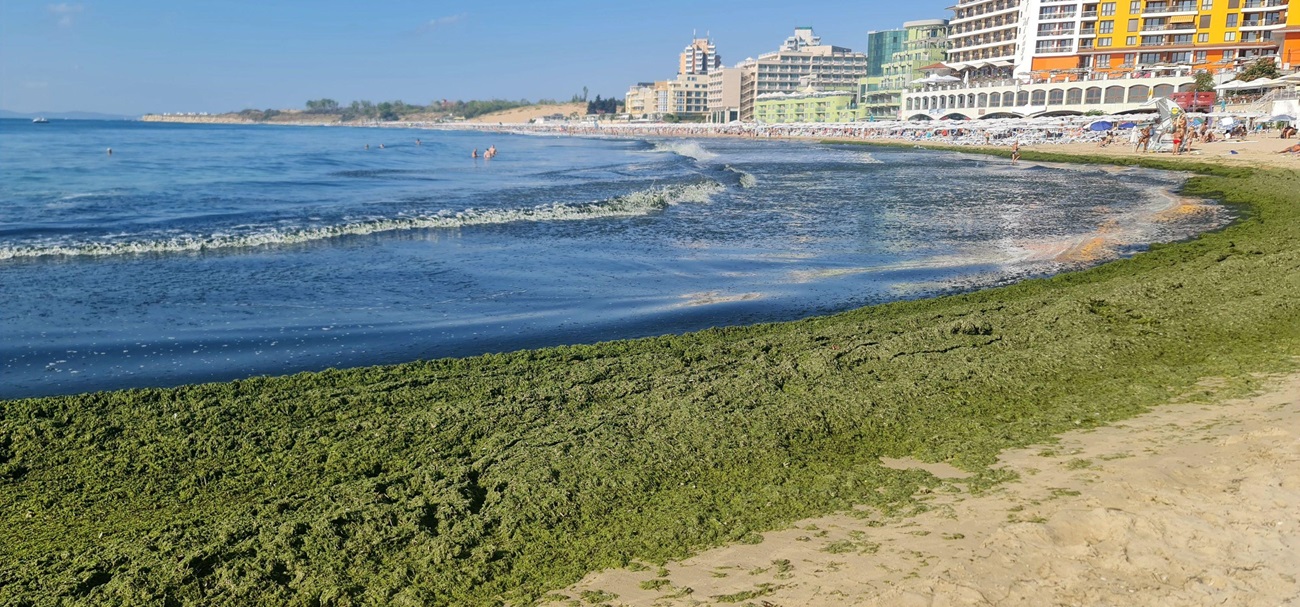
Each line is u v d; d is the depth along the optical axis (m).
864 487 6.47
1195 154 50.12
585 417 8.12
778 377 9.12
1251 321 10.92
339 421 8.31
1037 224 24.64
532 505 6.30
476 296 15.06
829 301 14.81
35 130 133.00
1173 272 14.52
